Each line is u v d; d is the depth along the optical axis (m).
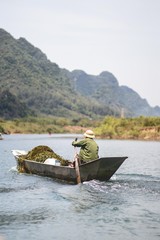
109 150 47.59
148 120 101.69
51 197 13.38
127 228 9.61
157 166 25.34
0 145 60.59
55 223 10.06
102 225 9.88
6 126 186.12
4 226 9.79
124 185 15.59
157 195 13.58
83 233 9.23
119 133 100.31
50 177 18.12
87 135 16.78
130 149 50.12
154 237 8.95
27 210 11.45
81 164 15.77
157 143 72.12
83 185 15.64
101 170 15.99
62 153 40.84
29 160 19.83
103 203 12.31
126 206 11.88
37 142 77.38
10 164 26.36
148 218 10.50
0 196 13.67
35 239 8.82
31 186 15.93
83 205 12.04
